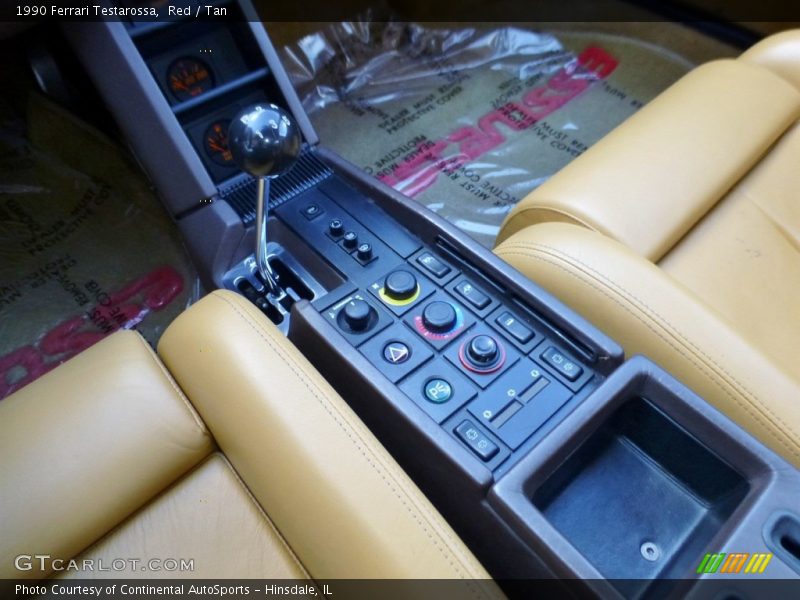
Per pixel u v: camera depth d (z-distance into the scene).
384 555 0.52
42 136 1.48
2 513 0.61
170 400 0.68
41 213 1.47
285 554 0.64
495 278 0.82
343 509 0.55
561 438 0.64
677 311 0.73
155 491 0.67
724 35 1.93
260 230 0.85
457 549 0.53
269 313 0.93
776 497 0.58
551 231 0.84
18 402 0.68
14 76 1.42
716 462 0.65
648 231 0.90
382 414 0.71
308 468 0.57
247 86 1.11
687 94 1.06
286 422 0.60
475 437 0.68
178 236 1.45
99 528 0.64
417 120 1.80
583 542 0.66
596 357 0.73
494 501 0.61
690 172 0.95
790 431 0.67
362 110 1.82
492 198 1.63
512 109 1.83
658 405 0.67
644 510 0.68
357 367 0.71
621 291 0.75
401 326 0.79
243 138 0.71
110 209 1.49
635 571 0.65
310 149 1.09
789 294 0.94
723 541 0.56
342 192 1.01
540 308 0.77
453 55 1.94
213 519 0.67
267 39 1.11
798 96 1.09
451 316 0.78
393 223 0.94
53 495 0.63
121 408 0.67
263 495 0.61
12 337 1.32
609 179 0.93
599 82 1.89
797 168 1.06
